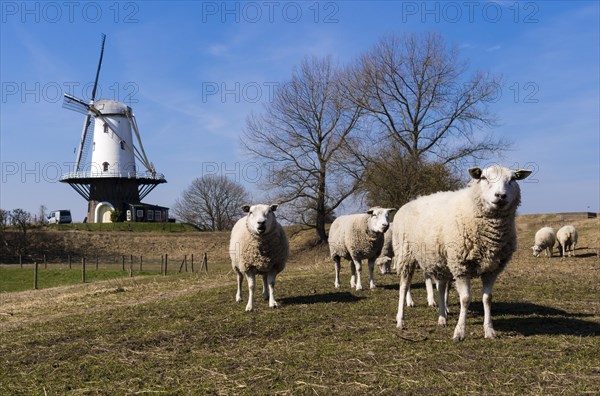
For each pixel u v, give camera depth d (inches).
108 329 440.8
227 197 3833.7
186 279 881.5
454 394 260.1
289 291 613.3
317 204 1940.2
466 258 346.0
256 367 316.5
